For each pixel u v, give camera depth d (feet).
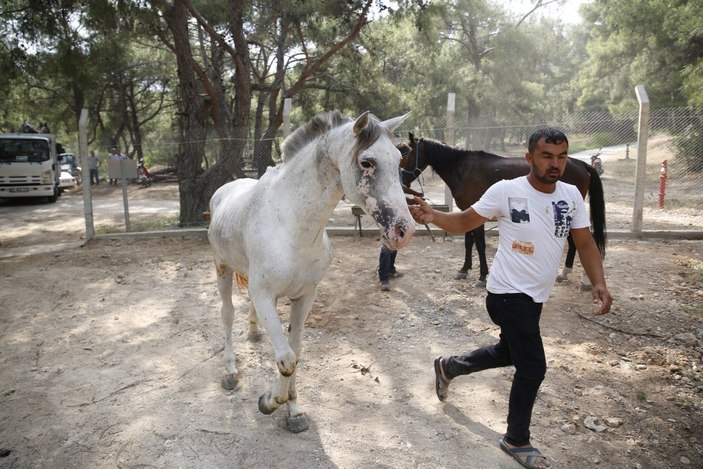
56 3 31.96
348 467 9.32
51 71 35.68
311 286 9.83
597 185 18.19
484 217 9.08
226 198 12.04
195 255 26.09
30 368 13.44
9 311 17.92
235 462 9.48
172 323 16.60
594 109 102.47
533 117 76.38
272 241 9.18
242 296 18.90
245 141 33.24
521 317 8.67
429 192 45.06
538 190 8.75
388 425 10.64
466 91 72.02
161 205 52.16
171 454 9.73
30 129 60.95
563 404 11.22
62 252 27.68
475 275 21.20
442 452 9.71
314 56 58.49
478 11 75.72
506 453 9.60
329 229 29.71
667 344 14.19
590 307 17.10
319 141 8.71
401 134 32.35
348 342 14.85
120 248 28.43
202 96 36.04
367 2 39.52
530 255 8.67
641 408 11.05
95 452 9.81
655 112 32.53
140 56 81.82
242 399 11.73
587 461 9.39
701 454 9.55
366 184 7.54
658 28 55.83
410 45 74.59
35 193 52.31
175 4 33.58
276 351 9.09
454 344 14.65
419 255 24.62
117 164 31.78
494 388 12.00
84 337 15.53
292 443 10.03
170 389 12.25
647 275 20.16
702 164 42.91
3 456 9.72
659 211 35.06
